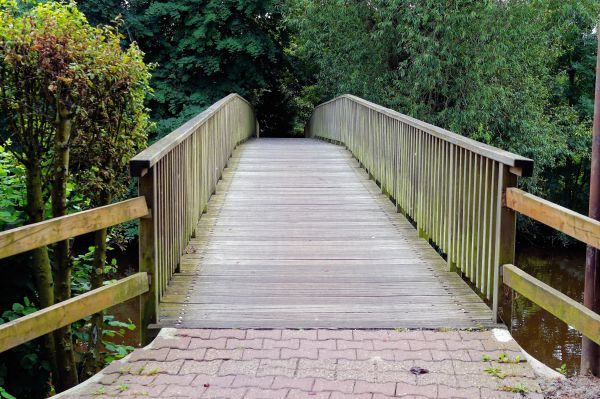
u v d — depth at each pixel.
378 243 6.32
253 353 3.77
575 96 22.67
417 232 6.68
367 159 10.48
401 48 17.30
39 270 4.82
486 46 15.64
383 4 16.84
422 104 16.69
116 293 3.73
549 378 3.52
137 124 5.49
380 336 4.02
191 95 21.09
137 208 3.97
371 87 18.52
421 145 6.49
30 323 3.04
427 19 15.48
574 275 18.03
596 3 17.25
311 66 24.62
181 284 5.01
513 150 17.02
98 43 4.89
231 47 20.67
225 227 6.97
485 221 4.42
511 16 15.64
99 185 5.16
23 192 5.19
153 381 3.43
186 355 3.74
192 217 6.36
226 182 9.75
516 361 3.66
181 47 20.91
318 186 9.43
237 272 5.35
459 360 3.68
